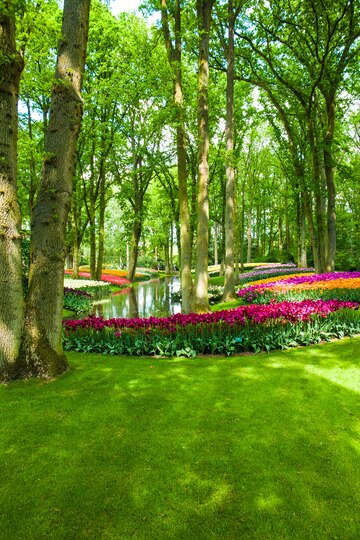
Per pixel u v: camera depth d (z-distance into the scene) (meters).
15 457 3.04
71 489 2.67
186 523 2.37
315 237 17.80
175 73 9.67
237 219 20.69
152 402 4.03
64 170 4.68
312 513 2.43
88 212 23.05
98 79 18.59
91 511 2.47
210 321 6.59
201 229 10.60
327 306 7.51
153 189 33.47
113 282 25.83
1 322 4.46
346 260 28.89
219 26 14.20
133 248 28.34
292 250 38.88
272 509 2.47
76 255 23.75
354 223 30.52
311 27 15.01
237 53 16.34
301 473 2.83
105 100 17.67
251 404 3.96
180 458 3.03
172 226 36.50
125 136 21.94
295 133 20.94
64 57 4.64
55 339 4.78
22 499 2.58
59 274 4.77
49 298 4.68
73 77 4.68
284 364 5.25
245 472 2.85
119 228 44.16
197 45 13.97
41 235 4.66
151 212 33.78
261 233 50.31
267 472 2.84
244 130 20.27
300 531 2.29
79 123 4.82
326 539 2.23
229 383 4.58
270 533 2.28
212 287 21.09
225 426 3.52
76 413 3.76
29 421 3.59
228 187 13.48
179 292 19.84
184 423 3.58
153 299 18.75
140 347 6.15
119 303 17.17
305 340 6.31
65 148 4.66
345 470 2.85
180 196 10.00
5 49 4.20
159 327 6.53
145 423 3.58
